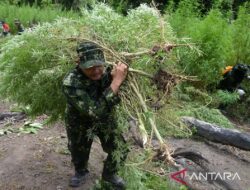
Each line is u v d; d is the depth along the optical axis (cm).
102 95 339
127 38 374
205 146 601
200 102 719
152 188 426
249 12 952
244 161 583
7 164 460
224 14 1017
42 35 396
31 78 411
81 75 345
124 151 378
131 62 367
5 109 656
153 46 356
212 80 756
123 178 398
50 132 558
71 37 380
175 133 449
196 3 909
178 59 386
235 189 491
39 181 427
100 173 450
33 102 420
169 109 381
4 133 554
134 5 1424
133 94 365
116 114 364
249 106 819
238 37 877
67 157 484
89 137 369
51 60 395
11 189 412
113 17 395
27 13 1700
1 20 1639
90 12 415
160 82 361
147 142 339
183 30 820
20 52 402
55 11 1744
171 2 939
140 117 356
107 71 357
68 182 427
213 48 745
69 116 374
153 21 386
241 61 880
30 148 501
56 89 405
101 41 375
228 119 759
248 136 589
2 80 424
